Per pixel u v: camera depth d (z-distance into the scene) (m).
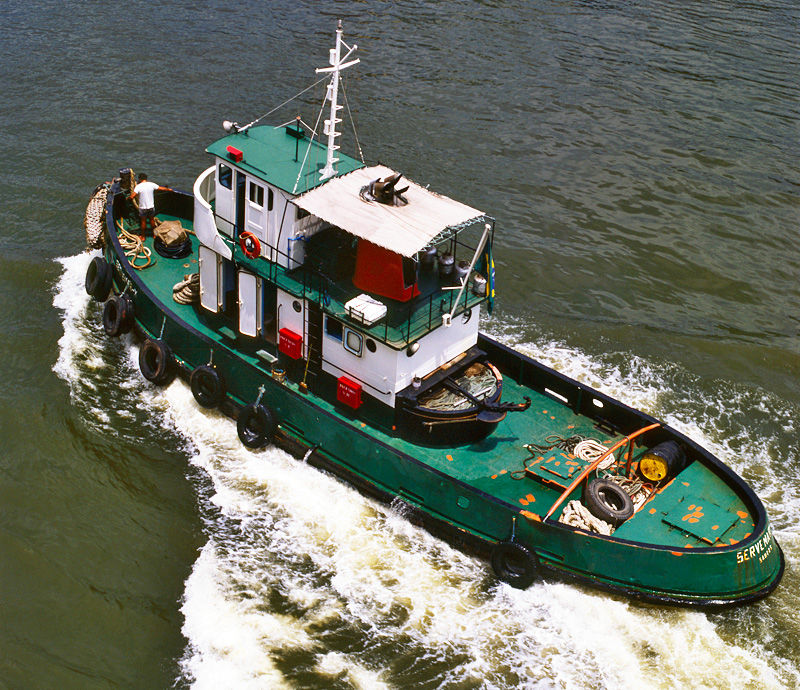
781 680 14.04
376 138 29.28
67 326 21.27
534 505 15.49
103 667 13.75
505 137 30.09
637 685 13.93
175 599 14.97
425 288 16.81
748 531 15.05
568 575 15.00
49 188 26.19
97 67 32.72
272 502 17.02
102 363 20.27
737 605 14.86
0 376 19.55
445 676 13.95
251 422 18.03
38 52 33.50
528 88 33.50
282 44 35.28
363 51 35.19
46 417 18.56
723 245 25.77
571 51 36.91
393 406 16.36
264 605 14.96
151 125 29.33
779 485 18.16
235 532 16.36
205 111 30.27
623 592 14.80
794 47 38.78
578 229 26.02
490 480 16.00
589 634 14.67
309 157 17.45
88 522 16.30
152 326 19.89
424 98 32.03
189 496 17.08
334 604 15.06
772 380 21.14
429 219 15.86
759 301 23.78
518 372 18.34
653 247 25.50
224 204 17.88
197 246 21.86
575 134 30.69
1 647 13.90
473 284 16.89
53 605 14.65
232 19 37.34
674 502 15.60
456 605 15.16
